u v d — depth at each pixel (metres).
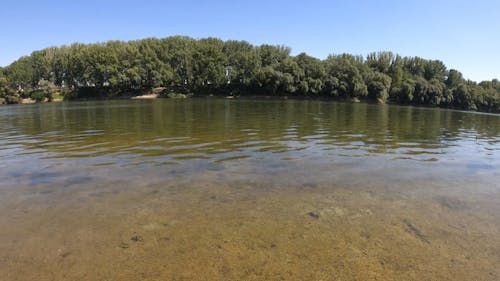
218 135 14.23
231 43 94.25
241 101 60.50
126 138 13.33
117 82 79.88
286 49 94.31
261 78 78.00
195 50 85.62
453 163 9.38
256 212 5.58
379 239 4.69
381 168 8.61
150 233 4.79
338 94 77.00
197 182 7.18
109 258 4.16
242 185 7.00
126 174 7.80
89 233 4.79
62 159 9.44
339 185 7.08
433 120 27.36
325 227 5.04
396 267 4.02
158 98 81.06
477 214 5.61
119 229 4.91
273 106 42.88
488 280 3.79
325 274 3.85
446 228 5.06
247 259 4.14
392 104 77.44
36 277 3.77
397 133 16.14
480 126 22.95
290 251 4.34
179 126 17.89
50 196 6.29
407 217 5.45
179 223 5.13
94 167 8.46
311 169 8.38
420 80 80.56
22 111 35.50
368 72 79.19
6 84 72.75
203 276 3.79
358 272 3.90
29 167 8.50
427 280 3.79
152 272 3.86
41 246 4.43
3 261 4.08
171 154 10.07
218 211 5.60
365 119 24.70
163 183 7.10
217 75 82.31
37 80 85.25
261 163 8.95
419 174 8.08
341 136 14.43
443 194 6.60
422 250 4.41
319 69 77.38
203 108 37.03
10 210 5.61
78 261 4.09
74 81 86.00
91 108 38.88
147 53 83.12
